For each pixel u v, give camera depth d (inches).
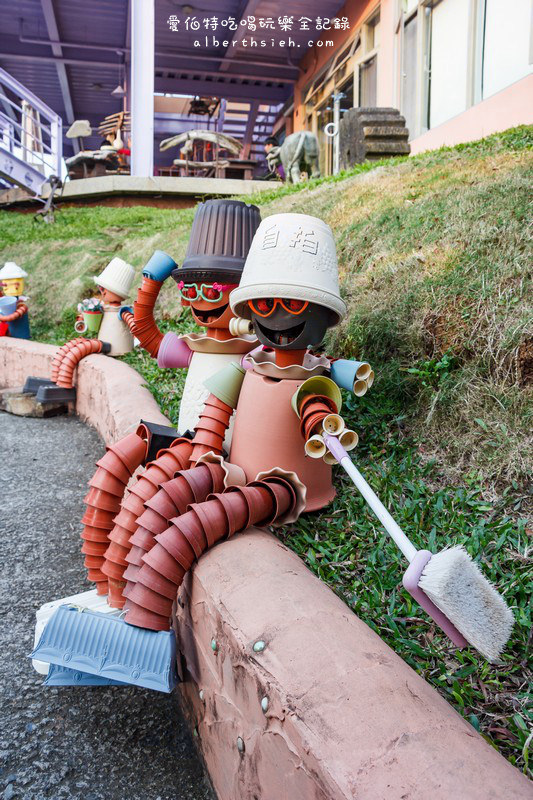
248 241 123.0
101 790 80.0
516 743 64.9
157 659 82.3
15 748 86.8
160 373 219.6
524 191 165.9
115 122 755.4
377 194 230.1
